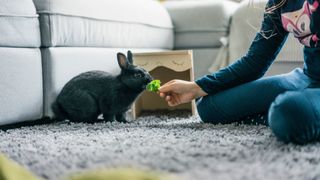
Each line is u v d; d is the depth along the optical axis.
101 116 1.95
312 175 0.94
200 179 0.92
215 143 1.25
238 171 0.97
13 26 1.62
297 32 1.47
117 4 2.09
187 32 2.62
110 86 1.74
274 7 1.51
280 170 0.98
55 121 1.85
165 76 2.16
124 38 2.14
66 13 1.80
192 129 1.50
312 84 1.51
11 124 1.70
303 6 1.42
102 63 1.98
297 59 2.20
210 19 2.54
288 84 1.53
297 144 1.18
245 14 2.39
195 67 2.60
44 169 1.04
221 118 1.62
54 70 1.75
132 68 1.74
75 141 1.33
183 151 1.15
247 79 1.58
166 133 1.42
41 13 1.74
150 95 2.23
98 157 1.11
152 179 0.84
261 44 1.57
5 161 0.96
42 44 1.75
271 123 1.21
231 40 2.48
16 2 1.63
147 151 1.16
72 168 1.03
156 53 1.94
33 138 1.40
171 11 2.67
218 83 1.58
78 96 1.73
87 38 1.92
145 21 2.29
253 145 1.20
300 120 1.15
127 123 1.70
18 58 1.63
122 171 0.88
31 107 1.69
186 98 1.59
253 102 1.54
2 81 1.58
